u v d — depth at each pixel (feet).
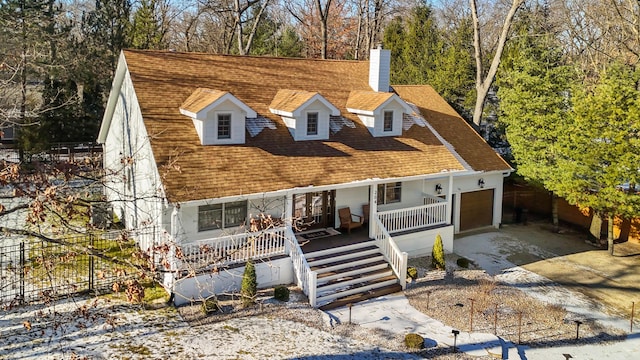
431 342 50.80
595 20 127.54
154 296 55.77
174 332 48.57
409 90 96.48
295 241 60.95
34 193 29.94
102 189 82.17
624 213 75.25
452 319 56.18
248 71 75.61
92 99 123.85
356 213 74.28
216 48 189.47
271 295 58.13
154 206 58.75
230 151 61.98
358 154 70.69
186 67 70.44
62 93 116.37
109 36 131.23
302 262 59.41
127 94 69.31
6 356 42.57
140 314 51.72
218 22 188.44
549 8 145.28
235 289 57.93
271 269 60.23
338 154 69.10
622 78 74.90
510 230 91.40
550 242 85.46
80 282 55.83
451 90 116.98
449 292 62.85
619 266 75.05
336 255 64.69
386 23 181.16
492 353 49.14
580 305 62.13
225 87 70.74
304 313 54.75
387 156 72.74
